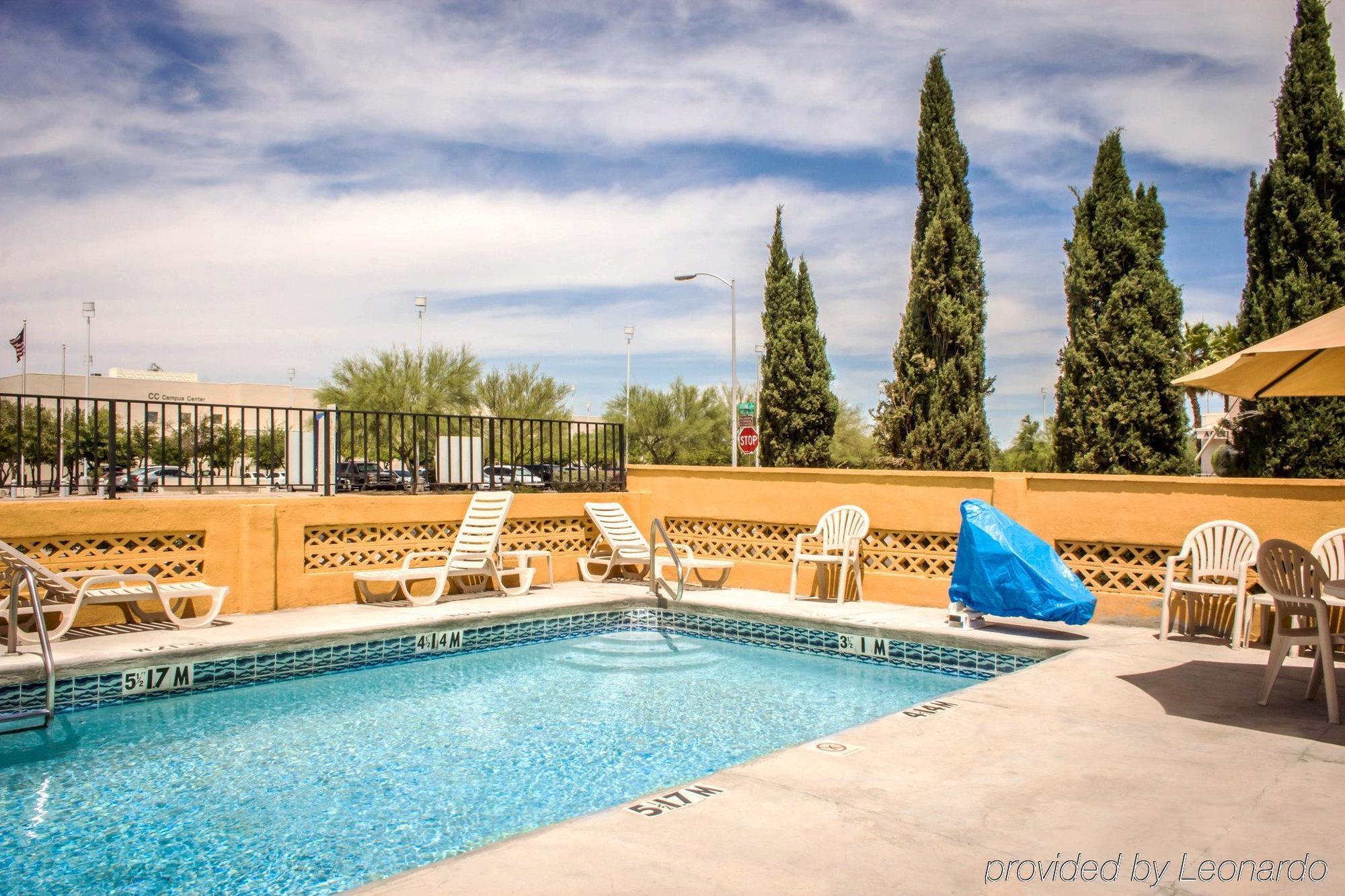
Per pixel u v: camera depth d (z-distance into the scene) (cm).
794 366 2295
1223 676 588
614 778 479
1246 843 304
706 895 256
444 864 278
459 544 932
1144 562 803
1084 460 1514
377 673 729
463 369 3278
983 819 324
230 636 692
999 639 713
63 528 737
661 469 1129
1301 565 514
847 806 338
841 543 939
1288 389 541
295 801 441
